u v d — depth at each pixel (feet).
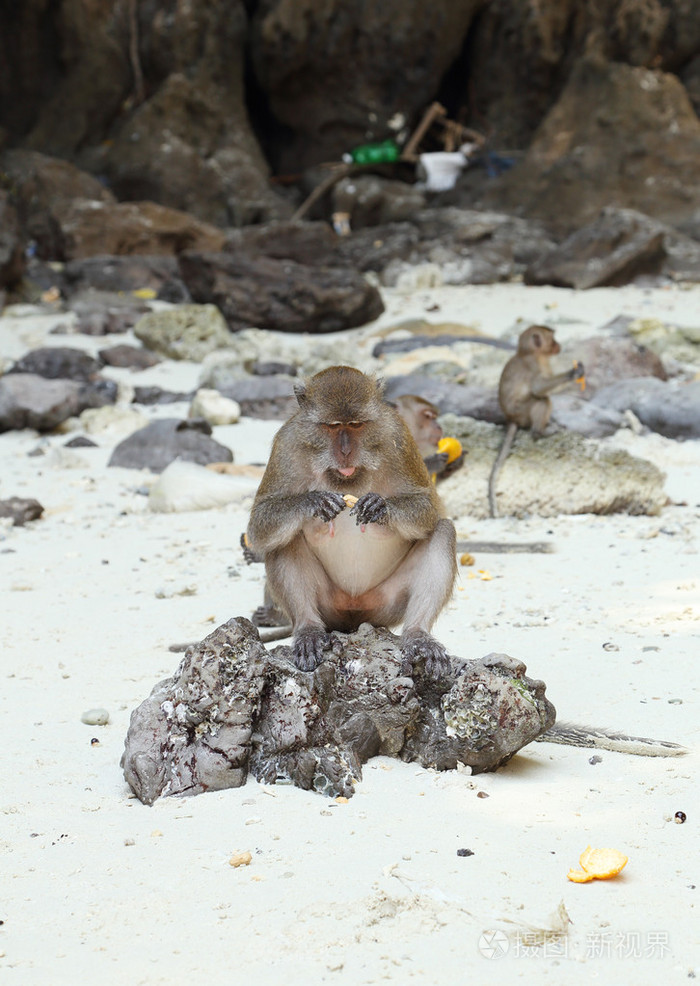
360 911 17.15
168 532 45.68
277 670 22.97
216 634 22.75
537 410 49.98
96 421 67.15
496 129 140.26
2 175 121.08
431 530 24.58
